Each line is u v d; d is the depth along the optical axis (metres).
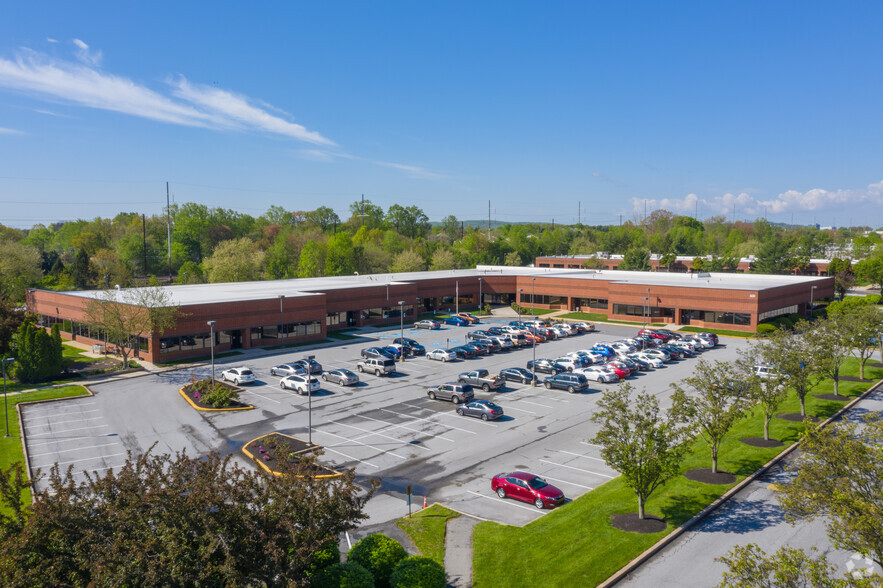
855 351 60.34
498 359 60.97
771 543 22.66
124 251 131.75
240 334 66.81
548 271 116.56
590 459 32.38
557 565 21.22
